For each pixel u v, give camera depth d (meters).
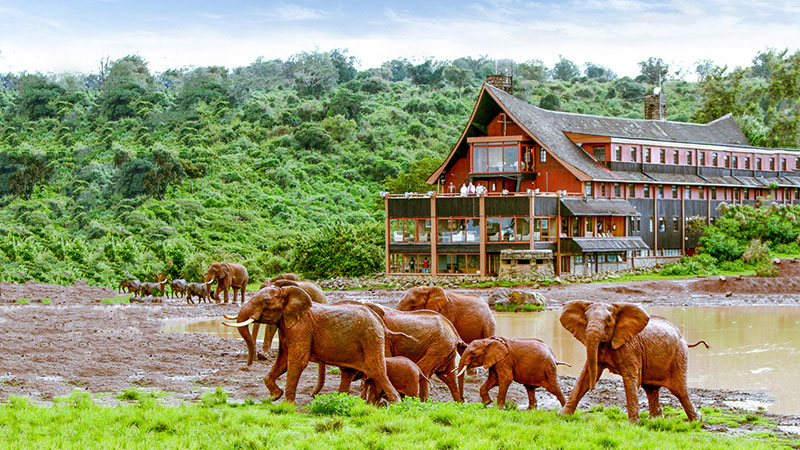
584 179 69.88
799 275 62.09
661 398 22.41
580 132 78.56
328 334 18.14
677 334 18.12
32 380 22.28
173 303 53.00
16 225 95.88
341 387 19.27
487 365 19.06
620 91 190.62
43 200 109.56
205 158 123.44
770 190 89.50
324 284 67.00
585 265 69.94
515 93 178.12
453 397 20.09
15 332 35.03
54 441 14.30
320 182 120.44
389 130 144.25
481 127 76.25
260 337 35.47
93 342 32.03
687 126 91.75
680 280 63.50
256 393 21.20
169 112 150.12
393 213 69.12
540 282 62.03
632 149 77.81
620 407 21.03
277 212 105.62
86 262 76.50
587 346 16.92
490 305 48.22
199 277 70.25
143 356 28.30
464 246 67.50
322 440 14.70
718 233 77.25
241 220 101.88
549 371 19.11
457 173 77.75
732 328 39.19
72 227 98.19
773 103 127.88
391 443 14.49
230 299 54.97
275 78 192.50
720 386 24.50
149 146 131.75
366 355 18.14
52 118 152.62
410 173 106.56
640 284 60.16
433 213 68.00
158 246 83.81
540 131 73.75
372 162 128.75
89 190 110.69
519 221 66.81
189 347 31.12
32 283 66.81
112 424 15.87
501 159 73.19
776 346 32.88
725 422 18.98
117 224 95.31
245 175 119.50
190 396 20.73
